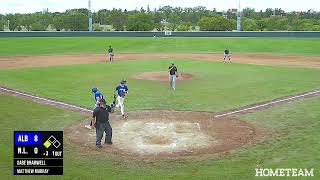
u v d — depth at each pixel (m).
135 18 100.12
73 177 11.85
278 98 23.12
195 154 13.87
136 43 70.19
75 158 13.45
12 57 52.66
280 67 39.81
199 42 70.12
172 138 15.66
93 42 71.44
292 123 17.61
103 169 12.53
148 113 19.73
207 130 16.73
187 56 53.47
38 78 31.28
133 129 16.91
